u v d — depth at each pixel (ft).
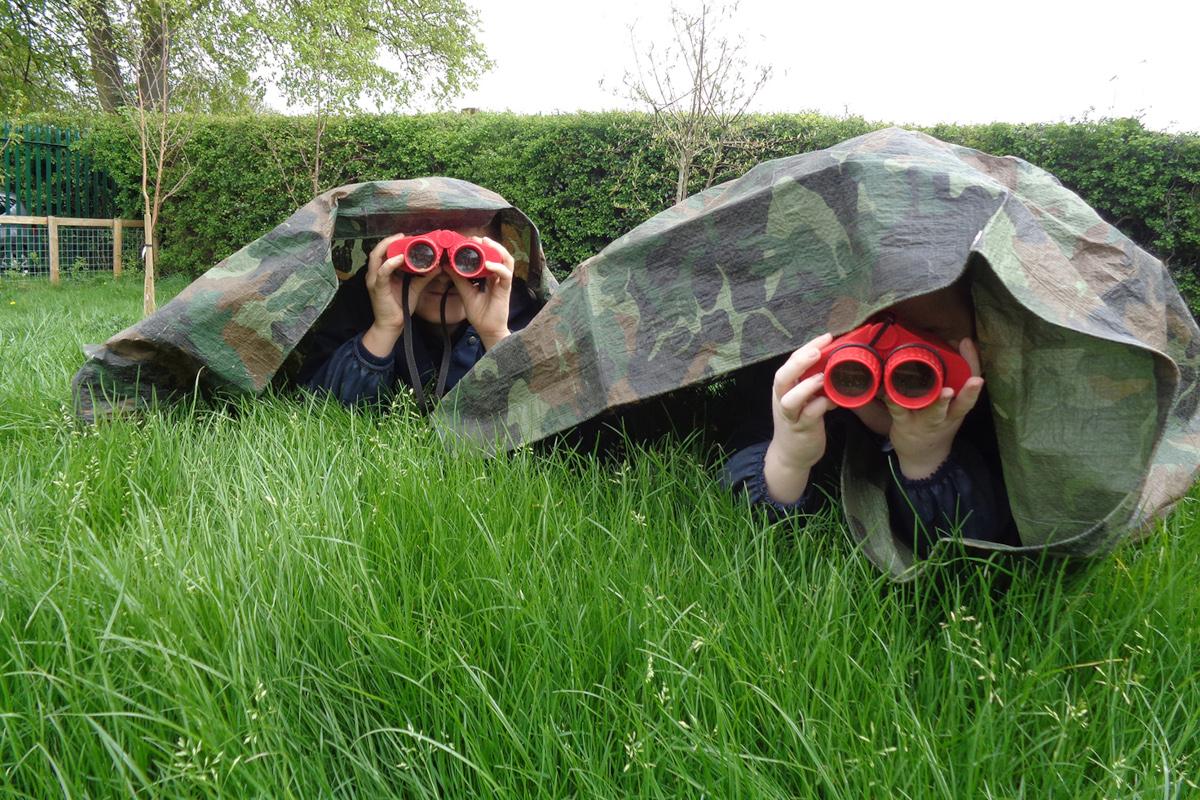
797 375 5.79
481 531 5.97
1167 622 5.39
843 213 6.06
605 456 8.50
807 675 4.79
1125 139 23.43
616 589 5.50
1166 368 4.82
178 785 3.85
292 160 35.12
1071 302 5.15
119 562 5.36
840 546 6.26
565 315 7.73
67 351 13.62
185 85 32.60
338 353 9.71
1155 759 4.36
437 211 9.80
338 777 4.34
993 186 5.52
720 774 4.09
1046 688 4.85
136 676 4.39
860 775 4.21
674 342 6.98
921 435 5.66
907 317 5.80
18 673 4.30
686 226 7.03
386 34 66.85
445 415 8.52
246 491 6.84
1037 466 5.32
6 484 7.29
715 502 6.88
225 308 8.98
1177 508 7.20
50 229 36.65
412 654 4.89
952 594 5.77
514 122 30.99
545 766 4.20
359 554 5.64
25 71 55.42
